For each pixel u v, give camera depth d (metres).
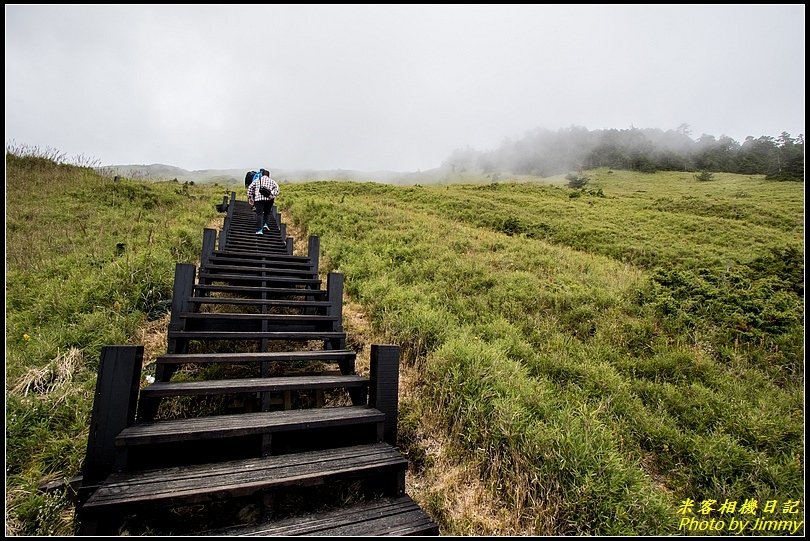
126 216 10.30
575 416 3.37
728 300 6.30
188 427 2.27
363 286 6.32
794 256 8.63
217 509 2.32
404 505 2.25
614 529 2.37
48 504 2.32
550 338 5.31
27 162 14.92
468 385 3.49
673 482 3.14
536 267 9.02
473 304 6.25
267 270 5.33
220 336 3.34
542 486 2.60
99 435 2.08
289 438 2.69
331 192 24.67
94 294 4.97
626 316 6.17
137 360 2.30
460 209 20.53
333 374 3.58
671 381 4.58
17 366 3.57
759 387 4.50
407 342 4.55
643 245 14.41
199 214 11.02
